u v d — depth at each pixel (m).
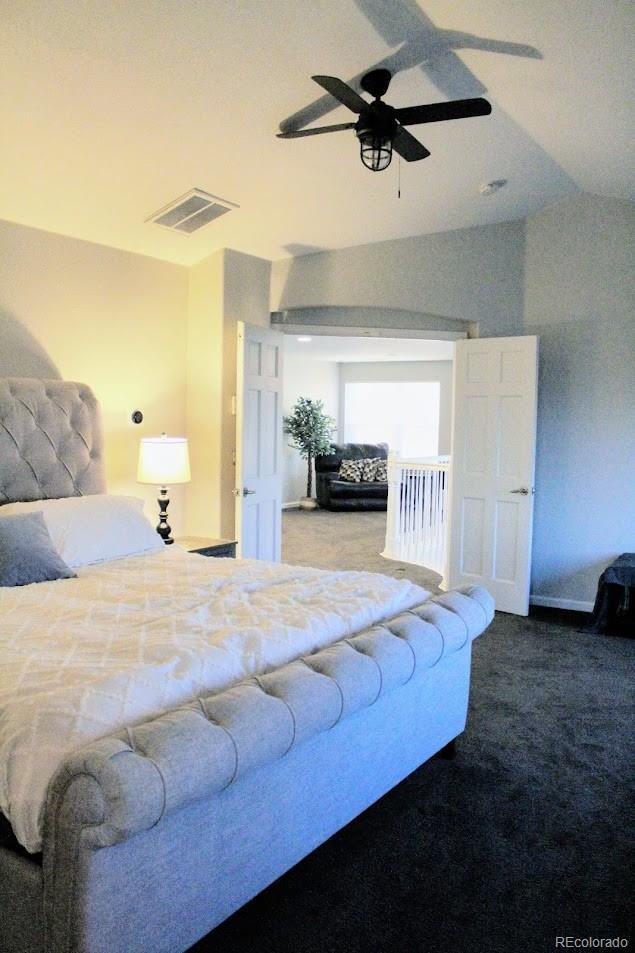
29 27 2.49
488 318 5.07
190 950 1.66
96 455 3.99
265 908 1.82
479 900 1.86
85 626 2.12
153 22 2.55
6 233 3.74
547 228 4.87
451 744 2.70
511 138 3.77
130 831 1.29
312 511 10.27
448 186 4.31
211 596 2.52
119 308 4.38
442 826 2.22
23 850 1.48
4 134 3.08
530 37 2.77
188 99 3.05
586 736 2.89
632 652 4.00
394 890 1.90
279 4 2.54
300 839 1.87
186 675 1.73
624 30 2.56
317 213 4.48
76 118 3.07
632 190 4.38
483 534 5.02
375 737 2.16
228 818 1.62
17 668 1.72
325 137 3.52
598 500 4.85
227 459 4.80
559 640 4.23
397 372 11.13
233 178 3.85
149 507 4.65
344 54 2.87
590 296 4.78
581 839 2.15
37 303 3.91
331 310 5.38
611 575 4.29
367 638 2.14
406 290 5.18
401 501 6.70
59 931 1.33
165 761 1.37
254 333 4.68
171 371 4.78
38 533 2.89
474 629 2.55
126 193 3.77
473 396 5.02
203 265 4.79
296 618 2.21
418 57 2.96
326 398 11.39
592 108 3.24
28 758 1.43
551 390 4.95
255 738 1.56
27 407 3.63
